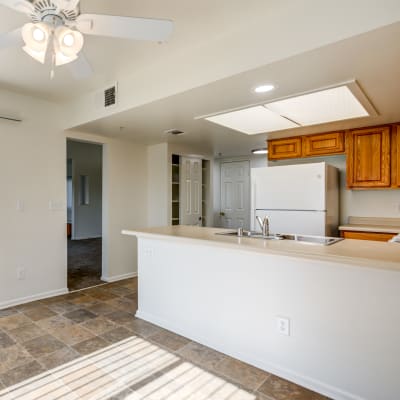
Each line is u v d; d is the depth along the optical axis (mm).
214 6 1736
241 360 2098
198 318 2381
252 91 2295
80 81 2857
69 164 8734
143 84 2613
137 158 4469
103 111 3000
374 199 3732
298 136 3934
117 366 2012
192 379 1874
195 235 2443
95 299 3385
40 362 2053
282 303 1915
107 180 4082
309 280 1805
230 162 5945
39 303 3234
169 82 2400
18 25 1926
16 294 3188
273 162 4391
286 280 1899
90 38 2059
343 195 3926
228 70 2023
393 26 1455
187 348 2268
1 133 3072
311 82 2121
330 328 1730
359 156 3477
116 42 2115
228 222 5969
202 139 4152
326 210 3344
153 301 2744
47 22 1429
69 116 3480
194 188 4906
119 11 1795
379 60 1793
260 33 1870
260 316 2018
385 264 1426
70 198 9078
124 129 3564
